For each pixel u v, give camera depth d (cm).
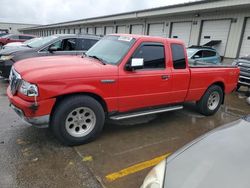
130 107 413
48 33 4844
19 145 359
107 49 433
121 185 283
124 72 386
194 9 1374
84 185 278
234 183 160
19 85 339
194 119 538
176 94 470
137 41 405
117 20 2250
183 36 1619
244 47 1248
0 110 508
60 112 341
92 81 355
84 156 340
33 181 278
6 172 290
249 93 879
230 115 590
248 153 194
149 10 1734
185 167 183
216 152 196
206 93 536
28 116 328
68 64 371
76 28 3466
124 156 349
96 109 369
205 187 158
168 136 434
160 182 175
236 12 1259
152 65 425
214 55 1183
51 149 353
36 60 399
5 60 733
